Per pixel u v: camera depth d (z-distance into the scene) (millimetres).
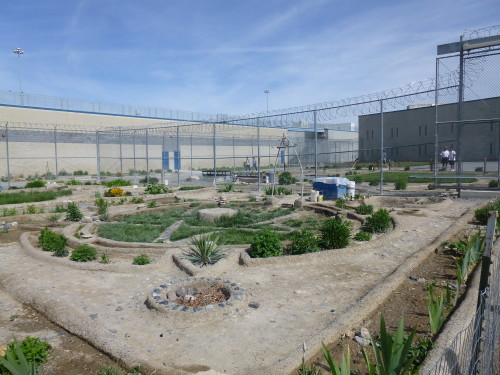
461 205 13883
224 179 30125
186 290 6273
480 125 28719
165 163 42094
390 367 3076
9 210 14766
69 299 6148
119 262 8508
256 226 11477
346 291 6176
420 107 36812
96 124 38562
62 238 8969
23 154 33406
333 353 4352
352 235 9695
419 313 5223
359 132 46875
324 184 16328
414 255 7633
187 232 10672
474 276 6191
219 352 4426
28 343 4289
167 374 3922
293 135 49375
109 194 19734
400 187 19641
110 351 4453
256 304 5652
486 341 3189
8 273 7457
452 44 15336
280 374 3844
